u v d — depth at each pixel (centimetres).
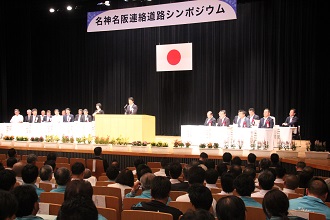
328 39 1129
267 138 885
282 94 1294
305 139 1266
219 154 892
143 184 384
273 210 244
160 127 1492
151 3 1447
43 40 1664
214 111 1402
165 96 1484
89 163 775
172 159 902
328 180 414
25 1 1535
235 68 1369
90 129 1109
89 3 1484
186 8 1315
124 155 946
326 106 1128
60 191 400
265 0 1321
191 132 985
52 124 1118
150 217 290
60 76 1648
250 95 1342
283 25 1296
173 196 413
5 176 351
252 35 1339
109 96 1571
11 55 1583
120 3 1483
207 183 440
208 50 1409
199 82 1427
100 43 1586
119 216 374
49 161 595
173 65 1386
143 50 1514
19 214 254
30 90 1619
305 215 291
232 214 206
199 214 178
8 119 1593
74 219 162
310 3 1253
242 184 342
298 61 1276
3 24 1530
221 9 1268
